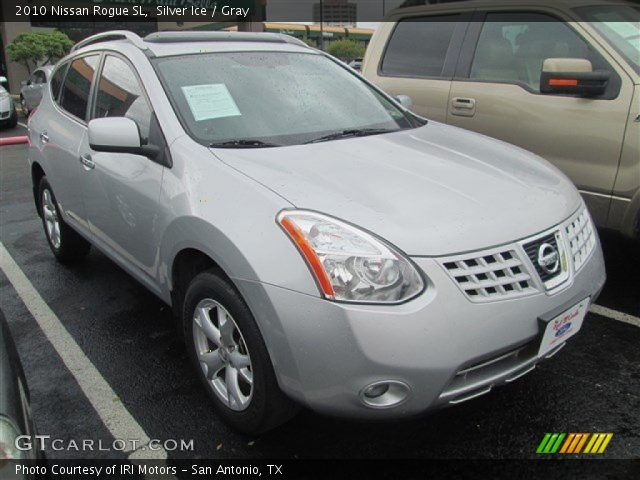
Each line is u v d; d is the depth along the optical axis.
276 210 2.22
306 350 2.08
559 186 2.71
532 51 4.30
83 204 3.70
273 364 2.20
